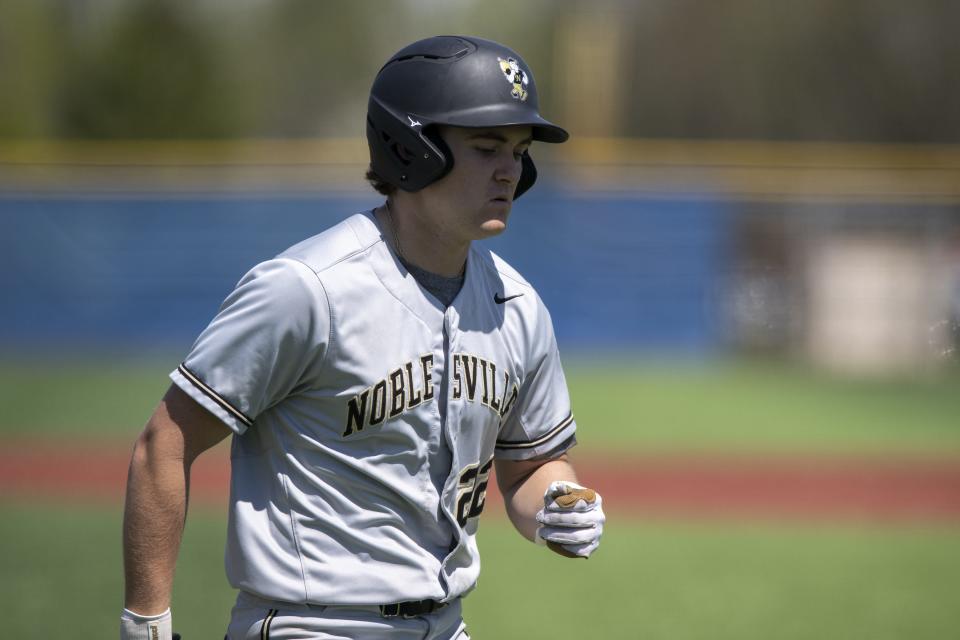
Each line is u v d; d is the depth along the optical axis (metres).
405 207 9.91
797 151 79.94
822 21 143.00
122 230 77.88
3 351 74.69
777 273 77.12
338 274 9.45
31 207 77.31
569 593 25.48
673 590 25.94
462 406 9.90
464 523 10.20
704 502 36.25
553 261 77.56
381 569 9.59
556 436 11.23
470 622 23.06
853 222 76.69
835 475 40.66
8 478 37.62
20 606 23.25
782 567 28.17
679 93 146.38
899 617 23.70
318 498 9.59
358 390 9.46
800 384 66.88
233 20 185.12
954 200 75.62
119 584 25.17
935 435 49.50
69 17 143.25
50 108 136.88
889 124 142.25
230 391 9.28
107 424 48.31
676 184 77.00
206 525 31.08
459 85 9.48
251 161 77.88
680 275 77.38
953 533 32.38
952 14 139.12
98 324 78.12
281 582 9.52
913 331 75.75
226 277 78.69
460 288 10.15
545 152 80.94
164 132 137.12
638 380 66.50
